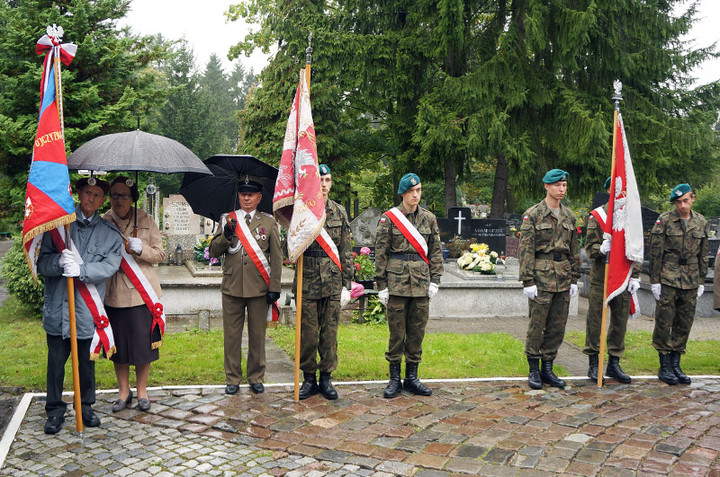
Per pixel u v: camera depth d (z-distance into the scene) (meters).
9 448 4.55
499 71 17.75
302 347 5.86
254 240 5.89
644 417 5.35
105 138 5.07
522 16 19.11
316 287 5.79
